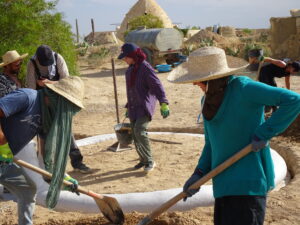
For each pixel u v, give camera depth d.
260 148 2.90
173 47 25.72
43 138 3.74
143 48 25.77
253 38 41.78
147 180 6.04
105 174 6.43
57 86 3.60
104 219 4.79
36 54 5.72
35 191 4.12
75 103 3.57
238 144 3.03
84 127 10.75
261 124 2.94
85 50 35.16
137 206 5.11
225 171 3.07
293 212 4.59
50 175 3.92
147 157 6.34
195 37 35.62
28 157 5.54
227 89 2.99
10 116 3.57
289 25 23.66
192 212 4.77
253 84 2.91
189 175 6.16
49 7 16.12
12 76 5.64
